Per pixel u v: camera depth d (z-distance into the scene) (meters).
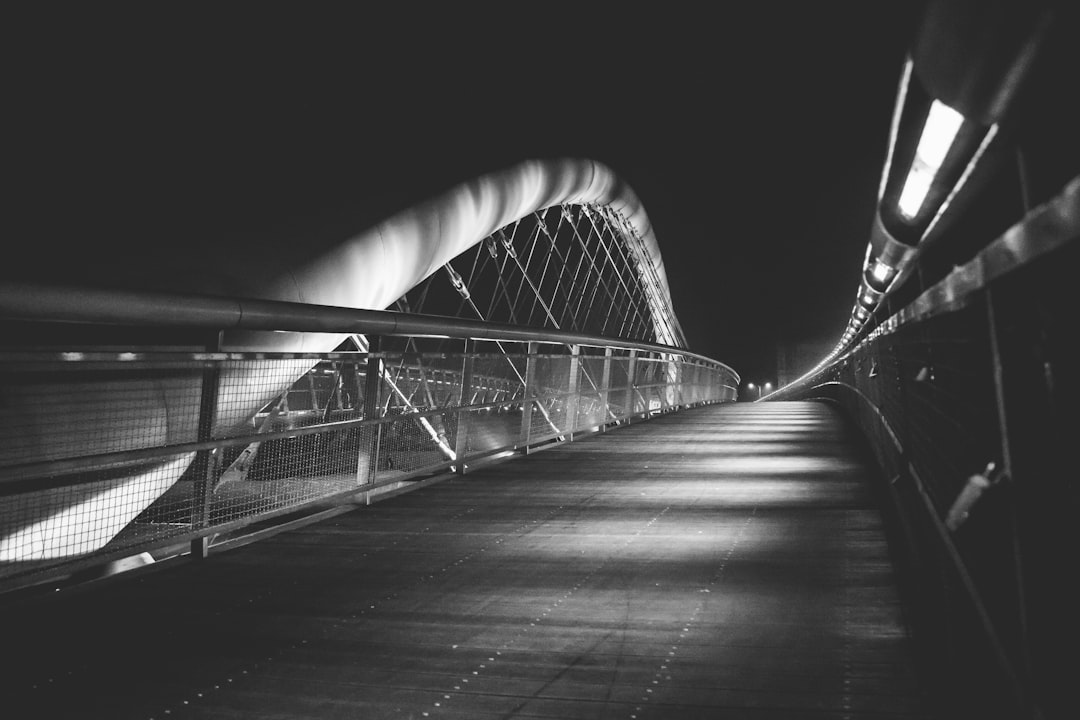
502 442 8.32
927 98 2.09
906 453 3.94
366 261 8.27
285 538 4.76
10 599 3.35
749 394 95.31
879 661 2.59
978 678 1.91
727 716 2.23
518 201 15.41
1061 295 1.27
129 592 3.62
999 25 1.22
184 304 3.64
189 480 4.16
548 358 9.74
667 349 16.94
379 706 2.38
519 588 3.64
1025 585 1.46
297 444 4.96
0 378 3.32
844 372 16.98
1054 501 1.43
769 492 6.11
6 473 3.07
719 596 3.41
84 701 2.44
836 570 3.76
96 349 3.37
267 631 3.08
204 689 2.52
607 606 3.33
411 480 6.61
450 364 7.02
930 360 2.83
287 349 6.89
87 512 3.63
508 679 2.56
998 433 1.80
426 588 3.67
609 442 10.20
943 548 2.40
